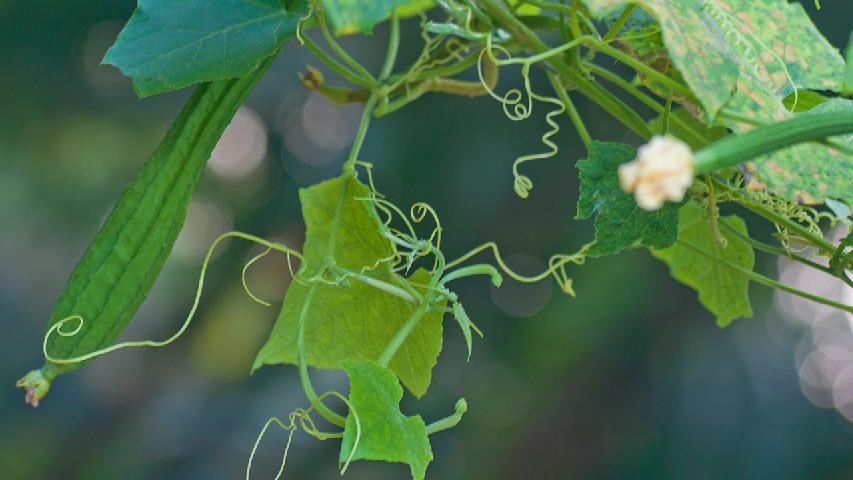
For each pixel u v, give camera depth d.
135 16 1.35
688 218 1.64
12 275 4.98
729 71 1.24
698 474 4.41
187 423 5.19
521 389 4.64
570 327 4.46
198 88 1.38
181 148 1.38
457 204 4.11
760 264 4.30
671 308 4.42
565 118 4.01
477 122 4.06
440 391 4.73
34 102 4.40
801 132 1.16
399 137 4.09
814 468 4.52
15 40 4.23
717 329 4.46
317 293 1.49
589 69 1.46
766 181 1.26
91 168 4.82
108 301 1.39
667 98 1.42
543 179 4.08
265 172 4.82
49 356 1.39
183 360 5.37
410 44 4.09
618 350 4.48
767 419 4.50
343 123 4.73
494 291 4.43
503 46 1.50
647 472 4.45
